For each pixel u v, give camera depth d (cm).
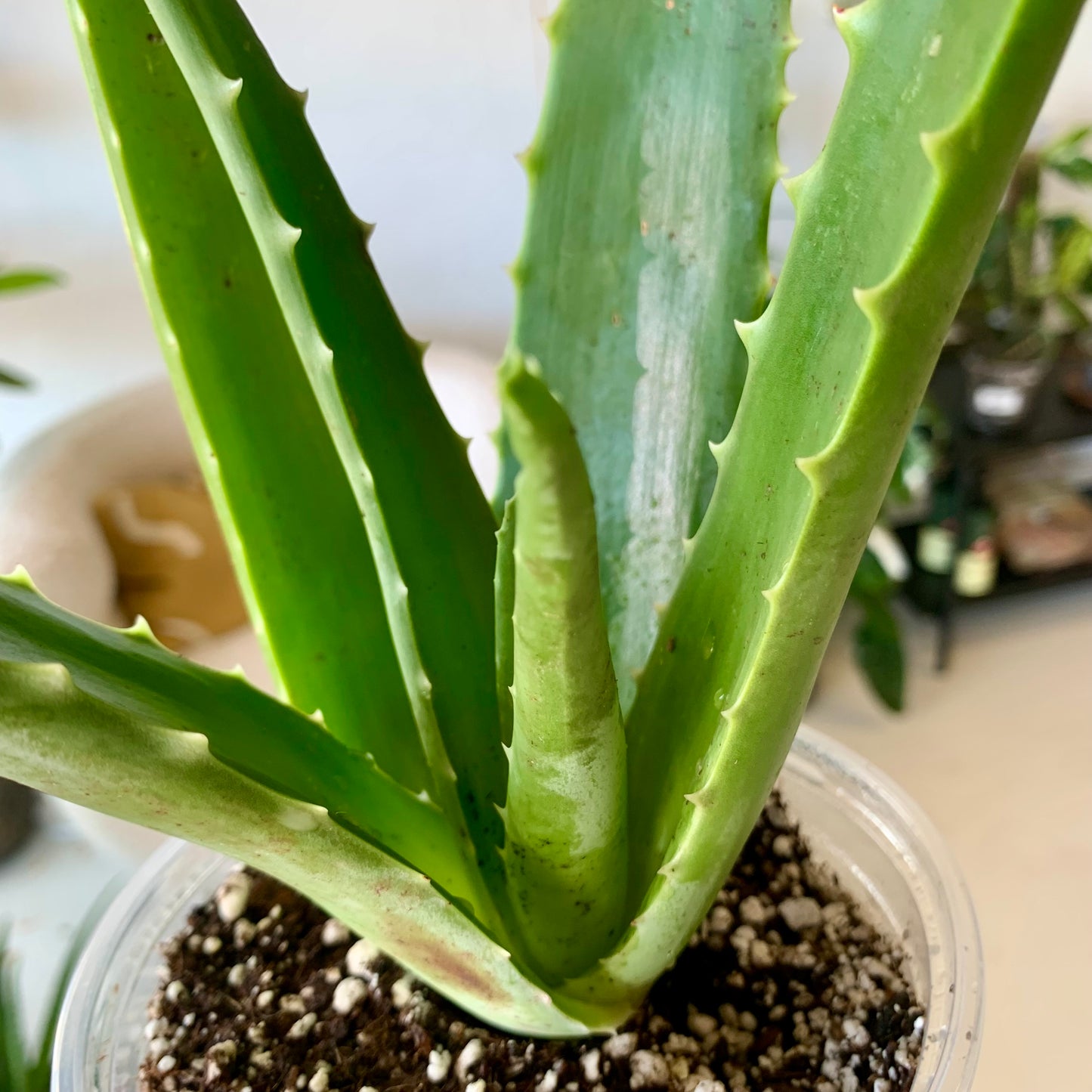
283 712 14
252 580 17
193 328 16
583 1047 17
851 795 21
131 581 46
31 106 50
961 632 51
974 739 45
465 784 17
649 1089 16
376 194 54
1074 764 43
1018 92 9
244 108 14
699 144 16
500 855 17
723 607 14
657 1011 18
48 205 53
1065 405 50
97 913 35
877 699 47
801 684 12
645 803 16
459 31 48
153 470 52
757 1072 17
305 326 14
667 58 16
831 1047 17
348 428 15
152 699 13
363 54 49
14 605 12
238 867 21
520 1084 16
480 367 48
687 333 16
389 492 16
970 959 17
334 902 14
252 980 18
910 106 11
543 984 16
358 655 17
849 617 52
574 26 16
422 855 15
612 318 17
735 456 14
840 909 19
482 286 57
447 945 14
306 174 15
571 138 16
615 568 18
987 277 46
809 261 13
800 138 48
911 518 55
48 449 47
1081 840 39
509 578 14
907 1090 16
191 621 46
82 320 57
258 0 48
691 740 15
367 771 15
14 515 41
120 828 36
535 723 12
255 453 16
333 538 17
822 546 11
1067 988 33
